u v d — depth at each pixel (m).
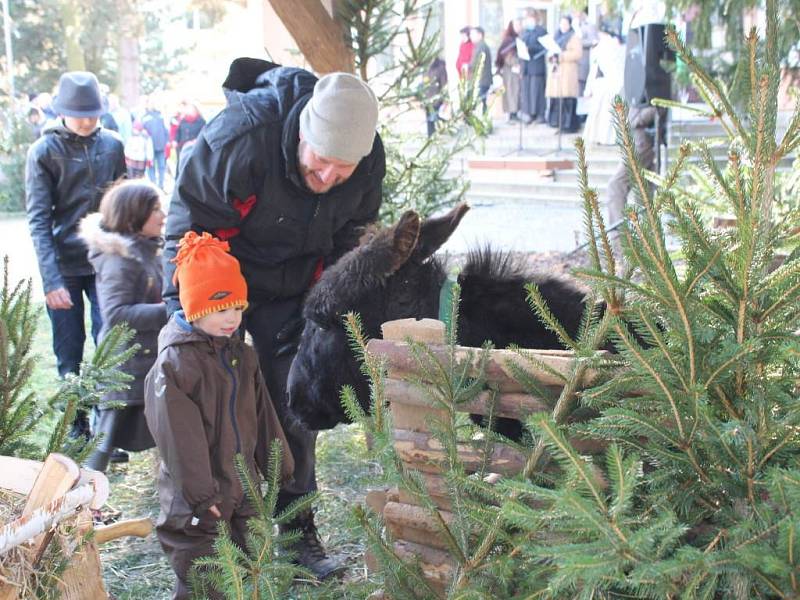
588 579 1.58
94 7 20.84
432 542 2.28
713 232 2.12
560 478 1.99
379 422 2.07
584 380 2.04
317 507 4.27
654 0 7.88
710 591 1.57
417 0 5.93
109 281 4.30
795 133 1.77
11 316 3.09
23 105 16.84
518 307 2.79
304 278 3.69
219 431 3.07
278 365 3.69
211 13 22.25
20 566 1.88
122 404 3.33
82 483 2.05
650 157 8.37
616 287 1.87
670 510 1.66
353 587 2.22
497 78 17.55
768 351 1.80
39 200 5.06
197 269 2.95
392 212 5.59
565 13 16.27
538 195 14.75
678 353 1.83
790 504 1.59
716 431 1.69
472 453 2.21
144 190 4.36
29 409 2.96
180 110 15.09
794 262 1.78
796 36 5.47
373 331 2.84
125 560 3.87
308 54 5.41
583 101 16.72
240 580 2.15
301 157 3.30
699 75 1.95
